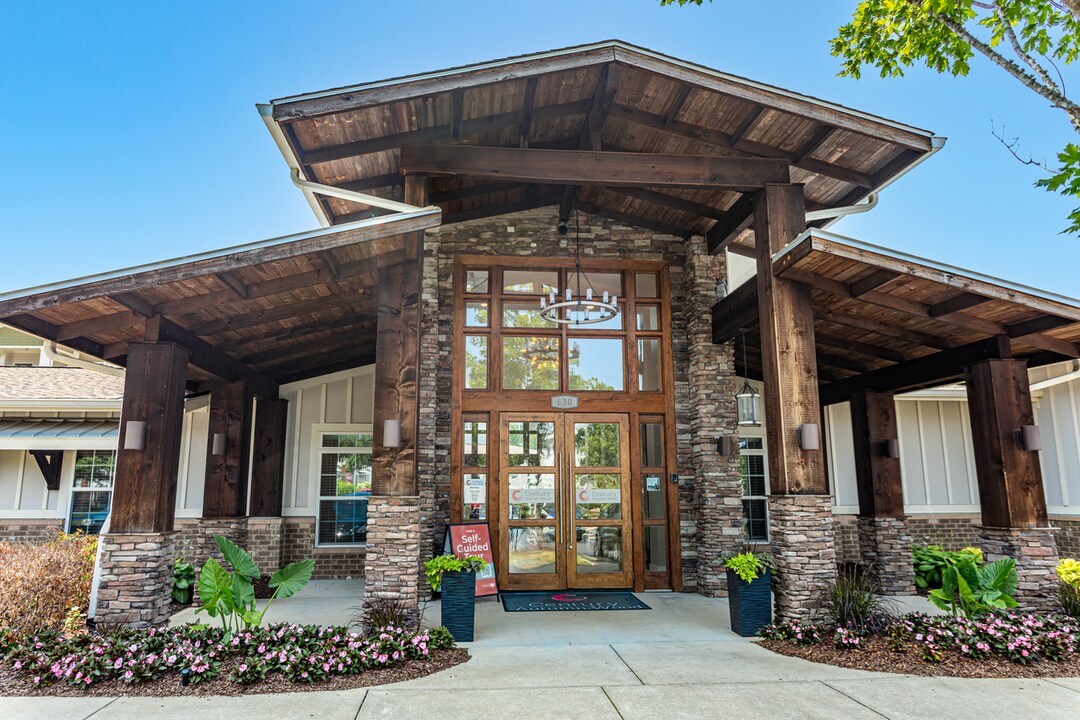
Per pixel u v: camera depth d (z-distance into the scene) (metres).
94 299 5.30
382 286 6.30
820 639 5.62
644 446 8.79
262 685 4.52
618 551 8.40
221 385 8.74
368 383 10.31
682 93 6.50
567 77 6.44
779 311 6.57
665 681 4.68
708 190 7.96
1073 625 5.69
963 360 7.25
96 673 4.54
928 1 6.31
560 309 8.29
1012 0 6.13
